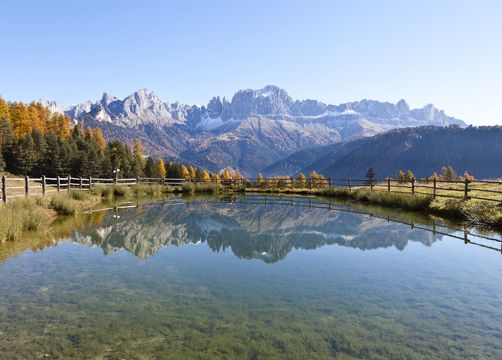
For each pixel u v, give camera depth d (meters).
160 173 104.12
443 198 18.52
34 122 93.88
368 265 8.56
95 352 4.46
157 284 7.09
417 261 8.88
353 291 6.70
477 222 14.01
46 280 7.27
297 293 6.59
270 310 5.79
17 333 4.94
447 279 7.41
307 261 8.98
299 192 32.41
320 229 13.70
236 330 5.07
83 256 9.29
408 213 17.59
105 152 82.94
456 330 5.11
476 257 9.20
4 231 10.68
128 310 5.75
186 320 5.39
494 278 7.46
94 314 5.58
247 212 19.27
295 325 5.24
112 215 17.08
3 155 64.81
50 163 66.75
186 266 8.48
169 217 17.05
